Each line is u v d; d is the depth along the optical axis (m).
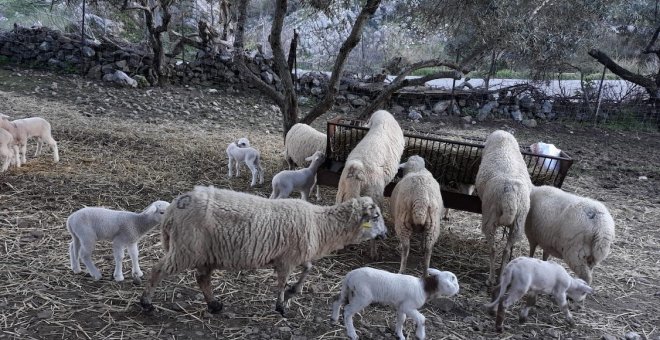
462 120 14.11
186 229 4.17
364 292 4.34
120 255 4.89
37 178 7.18
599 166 10.91
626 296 5.73
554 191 5.70
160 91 13.43
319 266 5.76
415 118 13.90
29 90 12.31
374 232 4.76
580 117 14.96
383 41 20.03
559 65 13.59
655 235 7.50
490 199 5.53
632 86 15.86
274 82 14.65
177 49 14.66
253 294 5.03
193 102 12.96
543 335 4.86
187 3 18.58
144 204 6.85
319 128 12.32
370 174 5.73
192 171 8.34
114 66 13.79
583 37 11.32
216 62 14.40
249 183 8.10
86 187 7.09
